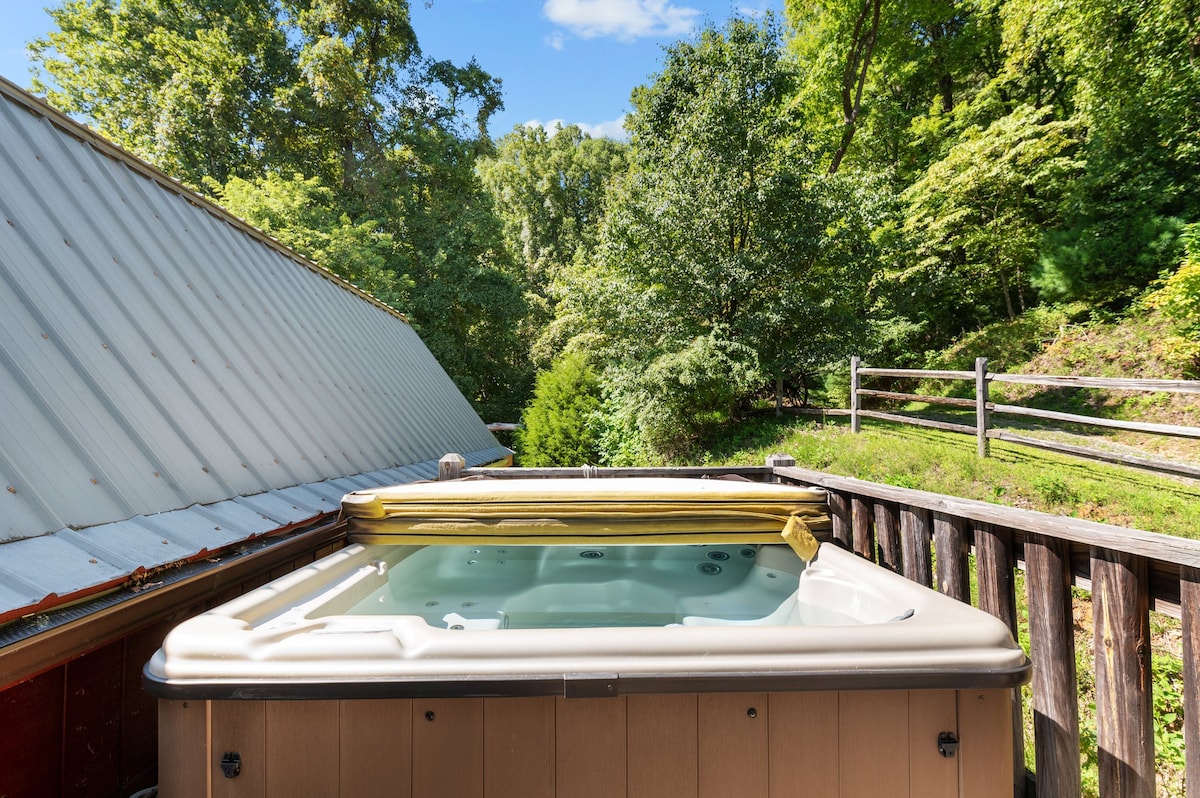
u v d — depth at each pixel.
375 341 7.48
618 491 2.51
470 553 2.88
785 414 11.52
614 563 2.85
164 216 4.27
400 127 24.12
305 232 16.89
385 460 4.98
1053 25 13.08
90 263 3.05
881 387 15.30
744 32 11.77
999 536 2.34
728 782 1.43
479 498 2.49
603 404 13.45
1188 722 1.73
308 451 3.84
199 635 1.47
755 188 11.09
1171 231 11.42
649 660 1.41
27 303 2.45
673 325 11.43
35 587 1.57
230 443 3.11
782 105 12.61
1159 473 6.30
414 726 1.41
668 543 2.46
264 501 2.90
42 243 2.79
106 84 18.92
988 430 7.40
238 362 3.81
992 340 13.79
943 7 17.67
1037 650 2.17
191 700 1.40
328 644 1.43
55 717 1.73
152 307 3.32
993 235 14.12
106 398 2.50
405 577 2.62
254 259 5.42
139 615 1.85
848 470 7.66
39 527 1.82
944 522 2.64
